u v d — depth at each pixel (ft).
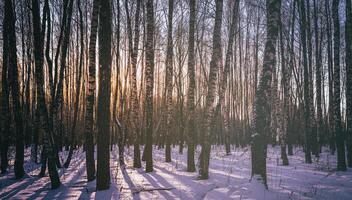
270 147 111.45
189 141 44.88
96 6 38.42
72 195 29.78
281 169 50.06
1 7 67.46
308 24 71.26
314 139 75.41
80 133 113.39
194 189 31.12
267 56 32.42
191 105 44.75
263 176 31.48
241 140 120.98
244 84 123.13
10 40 39.93
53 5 77.00
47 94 86.58
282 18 76.95
